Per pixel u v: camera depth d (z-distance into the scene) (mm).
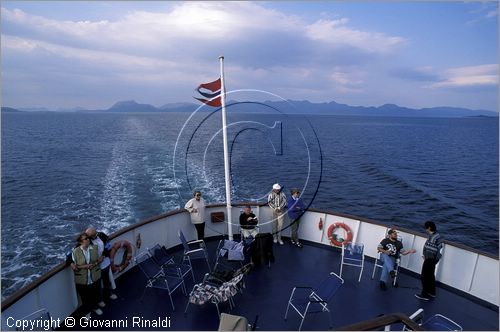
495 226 21812
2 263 13836
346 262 7633
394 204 25844
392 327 4695
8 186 25922
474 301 6539
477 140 80500
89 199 21828
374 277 7469
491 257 6359
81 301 6090
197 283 7141
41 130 79312
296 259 8312
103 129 80812
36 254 14586
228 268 7594
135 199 21469
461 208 25250
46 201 21750
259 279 7383
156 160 34156
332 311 6246
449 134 98938
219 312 6102
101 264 6238
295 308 5812
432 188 30969
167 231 8469
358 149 56406
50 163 35531
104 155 39875
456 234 20625
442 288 6996
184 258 7762
